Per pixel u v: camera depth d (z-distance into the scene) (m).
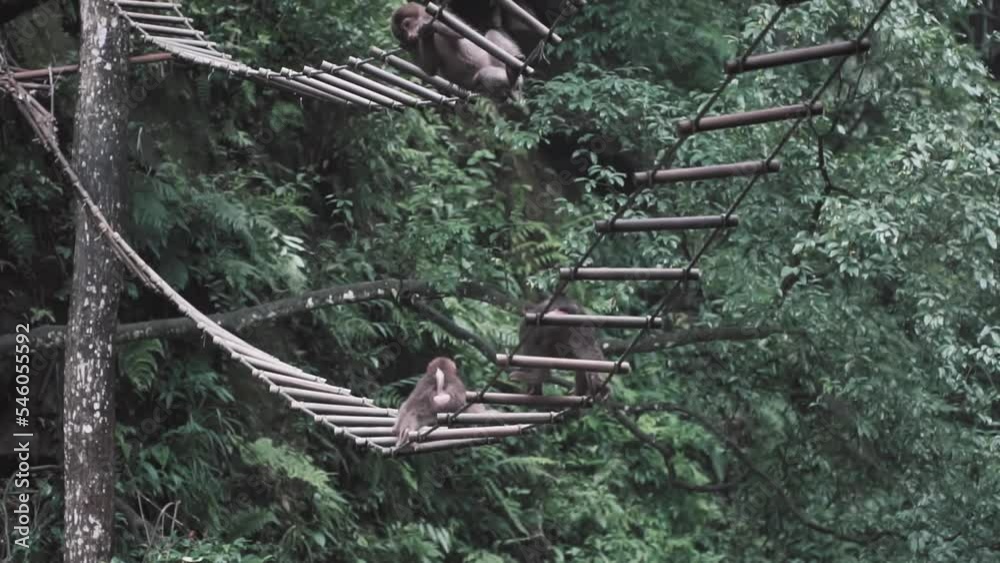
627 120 14.88
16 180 13.70
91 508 11.54
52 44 14.34
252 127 16.31
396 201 17.11
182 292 14.71
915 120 13.51
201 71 15.14
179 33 11.71
